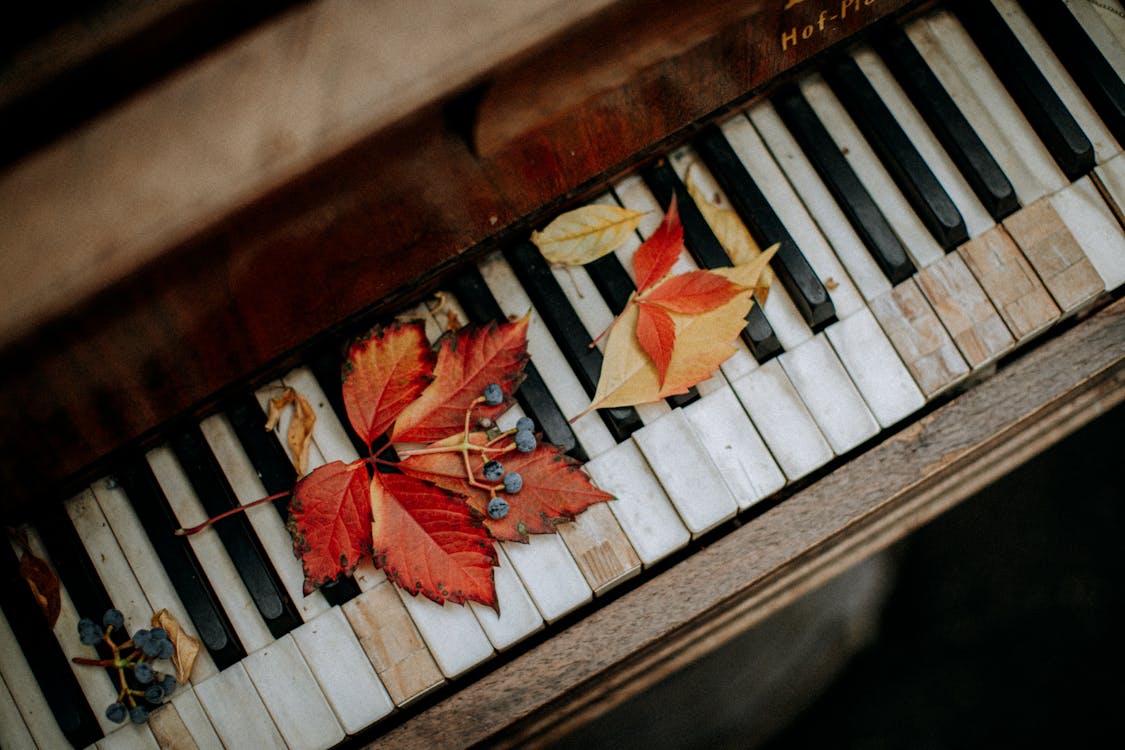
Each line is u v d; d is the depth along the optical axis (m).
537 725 0.62
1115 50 0.63
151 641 0.59
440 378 0.59
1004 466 0.65
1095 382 0.64
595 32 0.50
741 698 0.82
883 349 0.61
